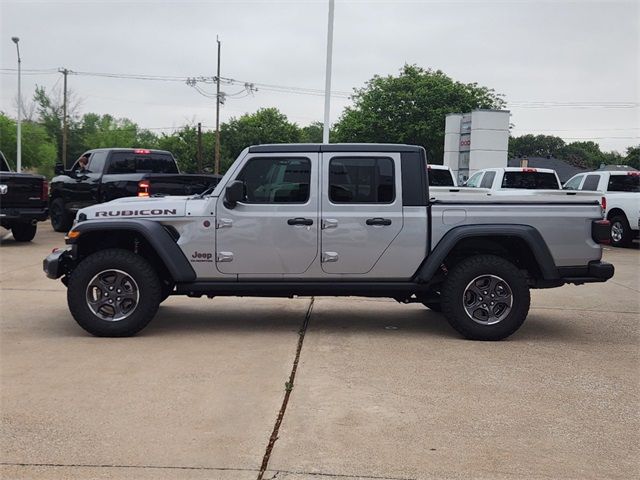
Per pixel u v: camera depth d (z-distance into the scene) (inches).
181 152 2659.9
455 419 170.2
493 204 249.6
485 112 1026.7
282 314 301.9
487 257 248.5
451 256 260.2
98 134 3075.8
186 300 335.9
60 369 209.0
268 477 137.6
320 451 150.2
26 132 2293.3
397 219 247.9
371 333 264.4
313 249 248.8
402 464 144.1
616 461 147.0
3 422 165.2
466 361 223.0
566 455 149.8
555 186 570.9
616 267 481.7
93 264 245.0
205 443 153.8
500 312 251.0
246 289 251.6
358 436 158.7
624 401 185.6
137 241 258.4
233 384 195.8
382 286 252.1
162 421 166.6
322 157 249.3
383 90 1612.9
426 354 231.6
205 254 248.8
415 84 1603.1
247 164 250.2
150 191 475.2
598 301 347.3
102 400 181.0
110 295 248.8
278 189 250.2
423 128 1541.6
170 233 251.1
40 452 148.3
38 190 522.0
